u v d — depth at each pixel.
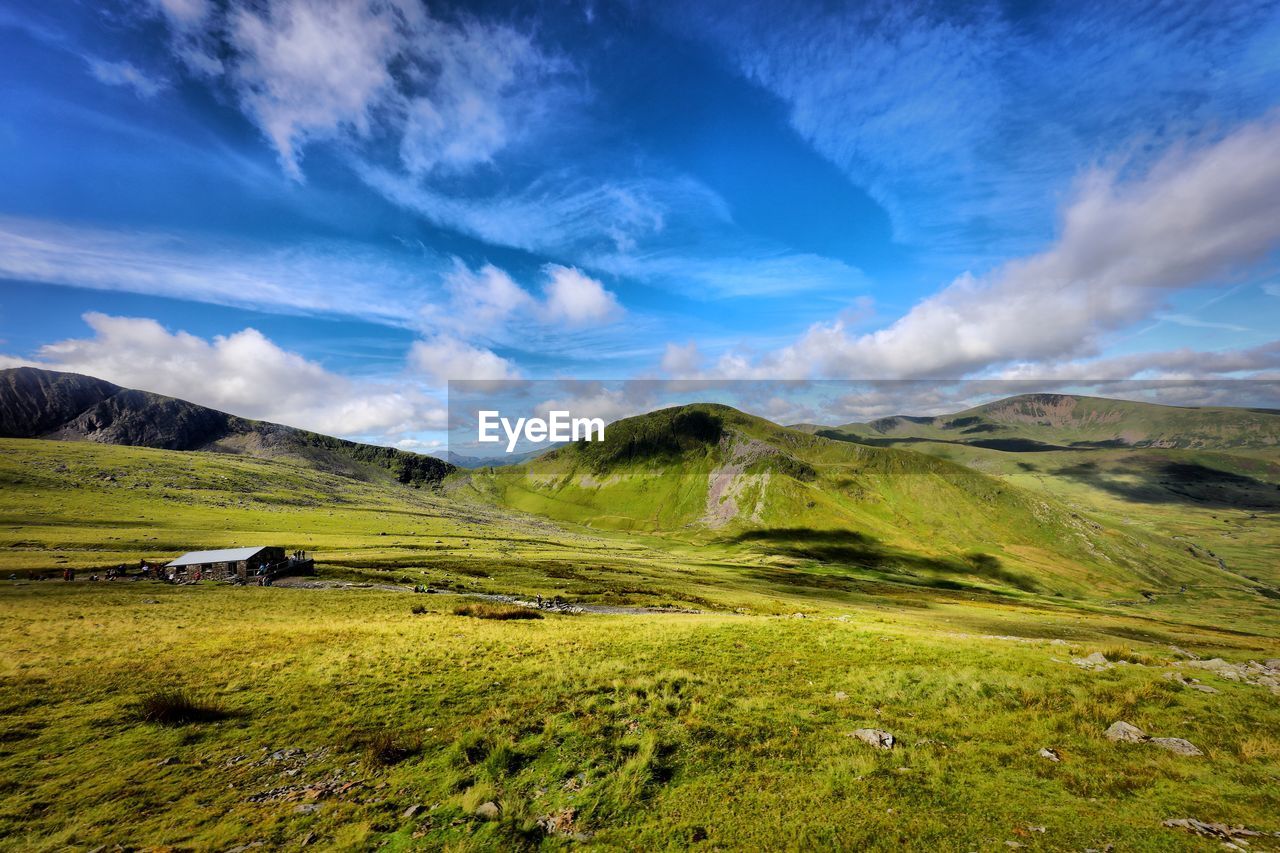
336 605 50.47
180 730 17.62
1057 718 17.58
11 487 154.75
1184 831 11.41
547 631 33.59
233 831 11.99
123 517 138.00
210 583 68.31
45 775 14.64
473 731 16.48
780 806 12.87
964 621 77.88
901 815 12.36
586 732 16.73
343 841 11.65
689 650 27.67
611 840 11.76
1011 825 11.87
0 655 26.80
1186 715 17.78
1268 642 70.44
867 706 19.47
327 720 18.52
